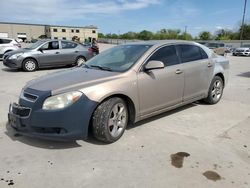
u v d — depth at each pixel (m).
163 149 3.77
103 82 3.84
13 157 3.56
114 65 4.49
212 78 5.82
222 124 4.79
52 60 12.59
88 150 3.74
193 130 4.49
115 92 3.86
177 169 3.24
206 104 6.07
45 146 3.87
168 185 2.92
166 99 4.73
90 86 3.71
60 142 3.99
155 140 4.07
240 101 6.42
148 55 4.48
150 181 3.00
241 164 3.36
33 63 12.15
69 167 3.31
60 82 3.86
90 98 3.64
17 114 3.76
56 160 3.48
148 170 3.22
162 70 4.57
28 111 3.62
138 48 4.77
